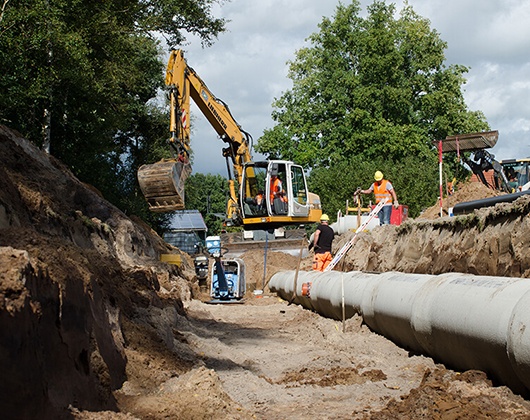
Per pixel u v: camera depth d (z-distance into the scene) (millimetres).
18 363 4617
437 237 14875
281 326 15539
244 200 26000
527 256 10422
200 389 6969
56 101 23328
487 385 7070
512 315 6828
